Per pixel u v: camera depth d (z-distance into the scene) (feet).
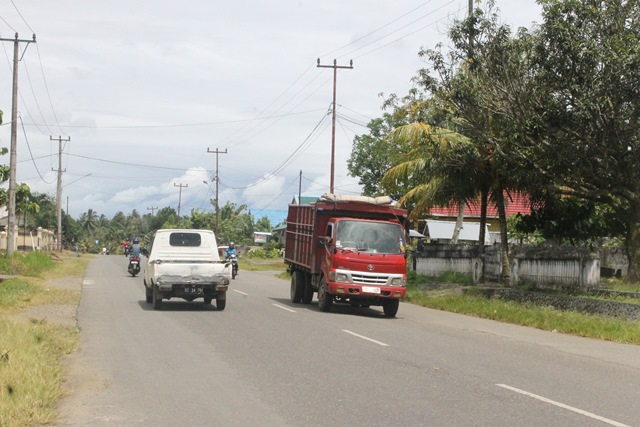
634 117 55.88
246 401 25.32
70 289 80.07
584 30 56.39
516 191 81.97
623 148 59.82
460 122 68.33
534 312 56.80
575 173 62.85
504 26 61.57
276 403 25.04
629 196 62.90
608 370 33.73
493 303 64.69
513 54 61.05
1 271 97.30
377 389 27.63
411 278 93.40
